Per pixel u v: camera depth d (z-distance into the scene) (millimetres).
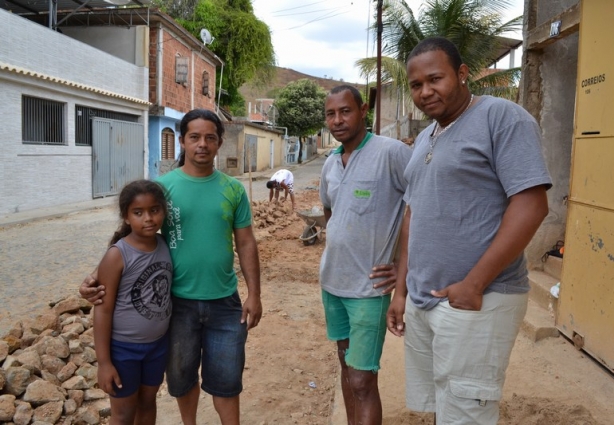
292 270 7492
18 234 10820
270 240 10242
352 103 2779
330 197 2969
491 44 16406
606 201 3787
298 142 45531
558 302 4465
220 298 2824
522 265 2201
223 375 2859
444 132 2230
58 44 14797
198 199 2750
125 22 19969
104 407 3613
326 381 4227
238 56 32562
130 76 19156
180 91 24016
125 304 2602
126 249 2594
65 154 15398
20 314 5824
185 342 2828
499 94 17062
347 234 2781
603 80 3840
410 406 2572
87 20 19625
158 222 2594
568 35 5027
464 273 2184
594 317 3934
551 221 5609
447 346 2191
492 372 2154
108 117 18156
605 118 3797
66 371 3848
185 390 2920
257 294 2938
